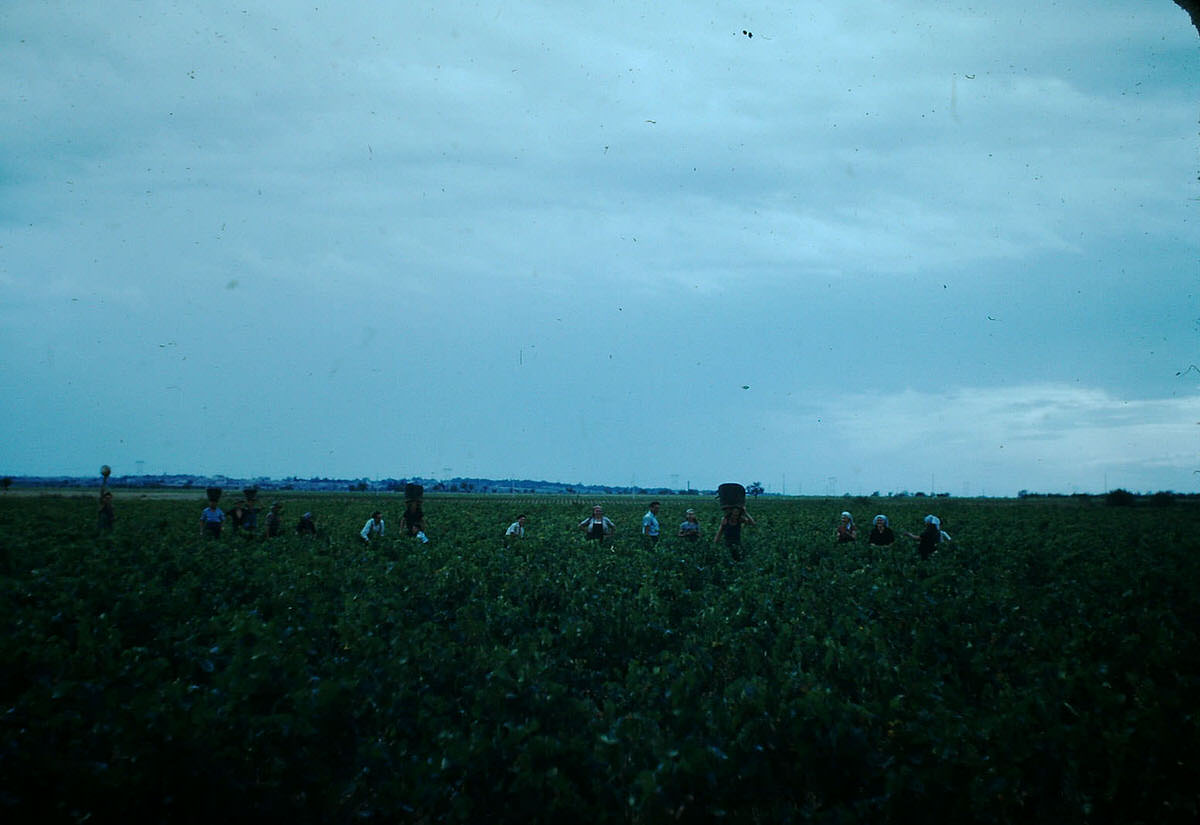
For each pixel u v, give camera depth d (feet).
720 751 19.02
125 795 17.66
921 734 19.84
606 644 34.22
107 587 41.16
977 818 17.78
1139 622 34.68
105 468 82.43
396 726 21.74
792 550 72.08
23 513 136.87
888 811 18.04
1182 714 22.30
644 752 19.42
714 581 54.60
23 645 26.03
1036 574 62.54
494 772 19.13
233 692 22.33
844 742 19.49
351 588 47.03
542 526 109.09
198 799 18.16
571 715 22.47
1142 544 85.66
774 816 17.65
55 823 17.40
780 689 23.93
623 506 248.11
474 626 33.78
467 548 69.77
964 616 38.47
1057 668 26.16
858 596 43.04
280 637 29.63
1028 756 19.21
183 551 62.39
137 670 24.11
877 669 26.63
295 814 18.56
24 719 20.61
